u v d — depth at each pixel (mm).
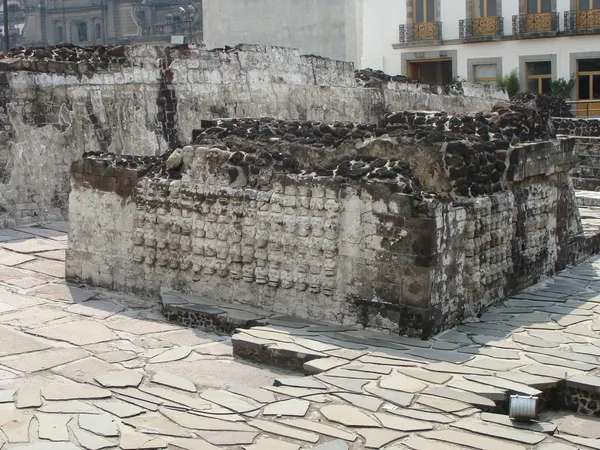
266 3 32781
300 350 6875
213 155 8562
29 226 12953
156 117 15391
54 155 13523
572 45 30875
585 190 19422
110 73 14555
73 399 6043
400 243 7316
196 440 5309
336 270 7715
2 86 12758
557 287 9430
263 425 5543
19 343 7457
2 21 58625
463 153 8008
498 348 7047
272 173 8203
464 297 7902
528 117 9688
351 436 5352
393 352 6918
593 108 31047
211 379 6617
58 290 9367
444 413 5699
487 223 8227
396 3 33469
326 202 7723
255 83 17828
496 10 31984
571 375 6359
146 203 8984
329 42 32406
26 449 5152
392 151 8328
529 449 5207
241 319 7828
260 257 8188
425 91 23438
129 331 7934
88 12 55250
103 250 9398
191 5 51656
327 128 9812
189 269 8711
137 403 5984
